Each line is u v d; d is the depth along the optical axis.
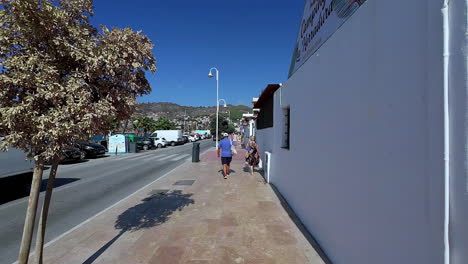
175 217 5.08
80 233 4.39
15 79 2.21
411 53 1.79
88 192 7.70
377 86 2.23
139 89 3.20
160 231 4.38
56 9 2.39
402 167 1.89
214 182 8.59
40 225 2.73
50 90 2.29
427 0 1.65
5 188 6.93
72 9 2.70
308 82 4.27
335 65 3.16
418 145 1.72
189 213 5.30
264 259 3.35
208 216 5.07
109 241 4.03
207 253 3.54
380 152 2.18
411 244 1.79
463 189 1.41
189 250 3.64
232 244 3.80
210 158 17.00
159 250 3.67
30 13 2.32
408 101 1.82
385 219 2.10
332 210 3.23
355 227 2.63
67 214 5.62
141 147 26.36
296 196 5.05
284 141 6.62
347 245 2.81
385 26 2.11
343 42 2.93
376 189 2.24
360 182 2.53
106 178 10.06
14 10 2.30
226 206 5.73
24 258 2.54
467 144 1.39
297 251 3.56
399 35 1.93
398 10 1.94
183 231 4.34
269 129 8.80
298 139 4.91
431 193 1.60
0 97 2.22
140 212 5.48
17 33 2.37
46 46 2.54
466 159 1.40
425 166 1.66
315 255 3.45
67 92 2.44
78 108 2.40
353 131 2.68
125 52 2.88
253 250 3.60
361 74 2.51
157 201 6.33
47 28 2.41
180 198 6.57
